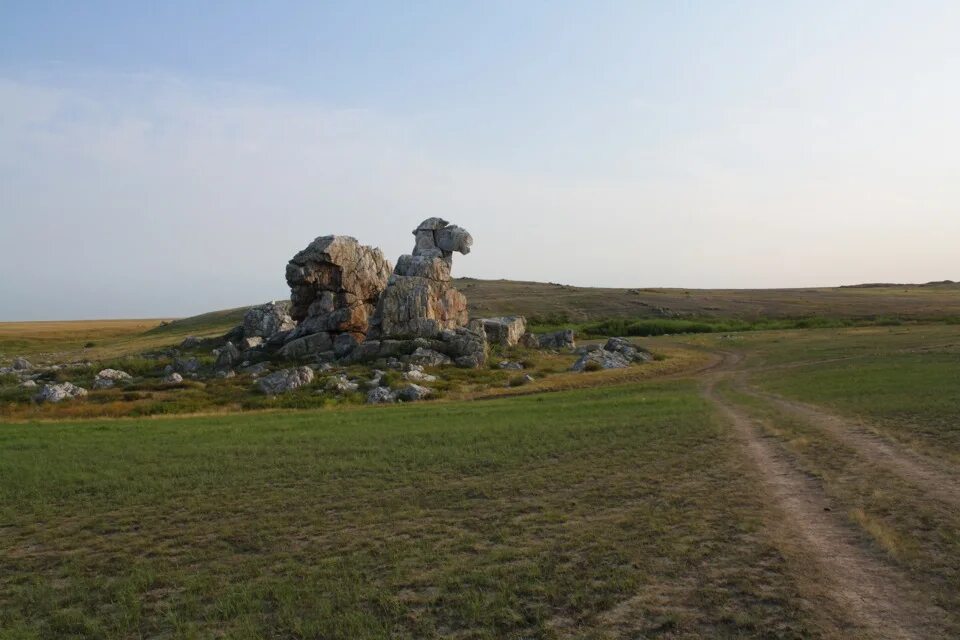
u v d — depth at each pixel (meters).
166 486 21.56
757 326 118.31
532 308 158.12
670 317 143.75
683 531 15.09
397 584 13.18
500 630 11.16
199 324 175.25
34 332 170.62
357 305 79.06
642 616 11.23
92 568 15.12
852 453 21.53
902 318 117.56
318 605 12.42
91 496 20.86
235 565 14.83
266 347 78.94
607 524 16.02
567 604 11.88
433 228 85.19
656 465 21.77
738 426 28.39
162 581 14.11
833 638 10.05
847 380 42.91
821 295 175.38
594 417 32.59
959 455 20.11
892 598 11.17
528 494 19.16
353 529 16.83
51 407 51.31
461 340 71.69
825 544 13.73
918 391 33.72
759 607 11.20
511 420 32.66
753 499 17.27
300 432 31.19
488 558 14.23
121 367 76.19
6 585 14.46
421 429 30.44
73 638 11.86
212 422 37.44
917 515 14.98
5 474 23.56
